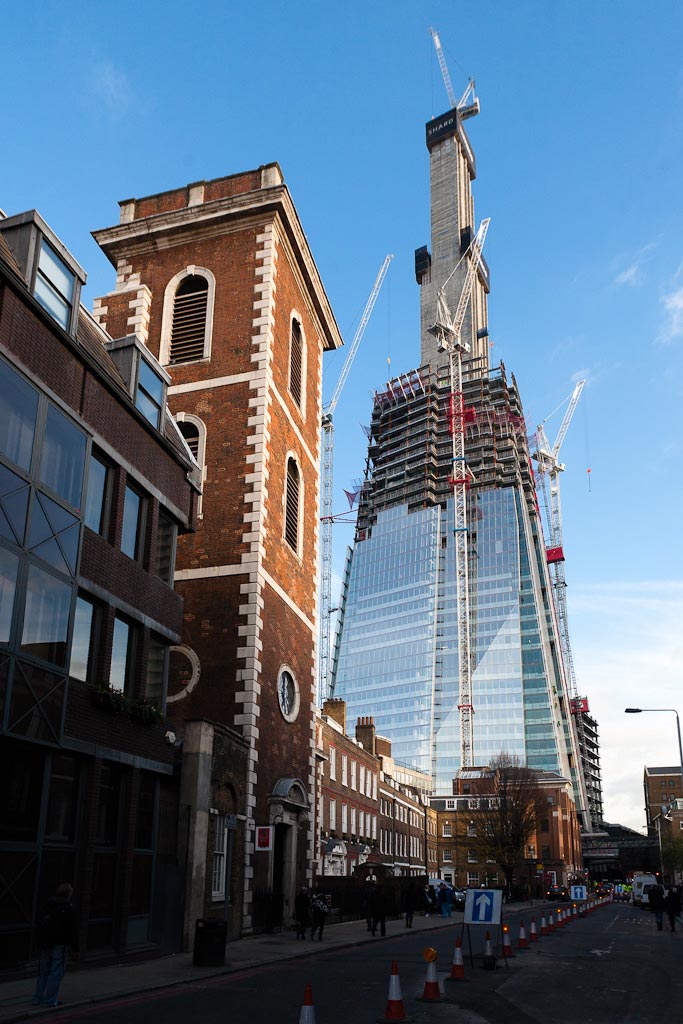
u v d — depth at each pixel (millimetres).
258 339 32062
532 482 191125
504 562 174125
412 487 192625
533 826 90125
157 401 22641
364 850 59219
